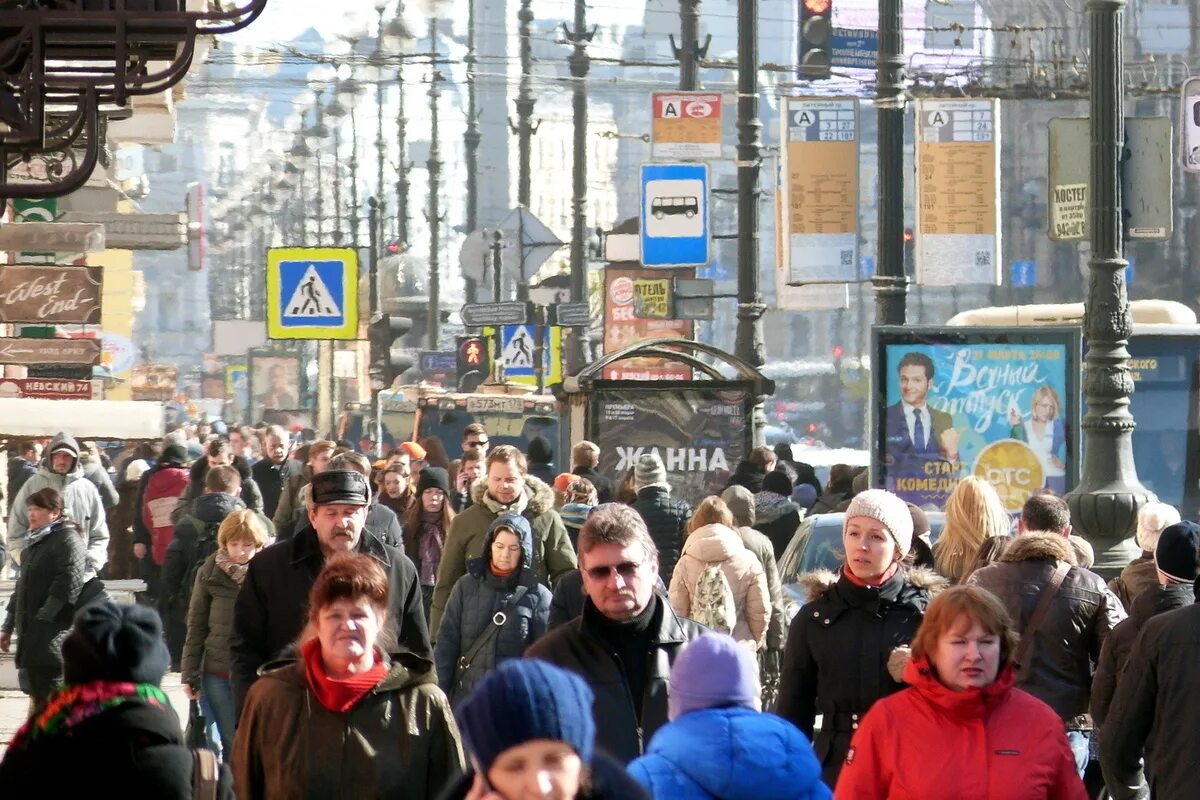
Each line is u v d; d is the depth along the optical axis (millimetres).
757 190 70375
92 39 19391
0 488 53594
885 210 57469
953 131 66312
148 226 59969
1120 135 47844
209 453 49125
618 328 89375
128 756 12938
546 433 93625
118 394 142500
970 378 44844
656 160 83125
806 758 13250
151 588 48688
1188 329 61281
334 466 30359
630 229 89500
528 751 8930
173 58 20734
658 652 17312
